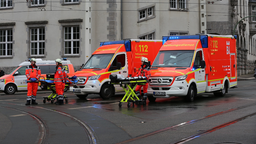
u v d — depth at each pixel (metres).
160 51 15.10
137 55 16.81
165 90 13.49
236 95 16.69
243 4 48.31
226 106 12.09
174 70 13.84
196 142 6.64
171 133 7.61
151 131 7.98
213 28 35.50
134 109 12.06
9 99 16.98
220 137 7.00
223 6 35.50
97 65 16.28
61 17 29.62
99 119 9.89
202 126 8.30
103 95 15.80
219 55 16.09
